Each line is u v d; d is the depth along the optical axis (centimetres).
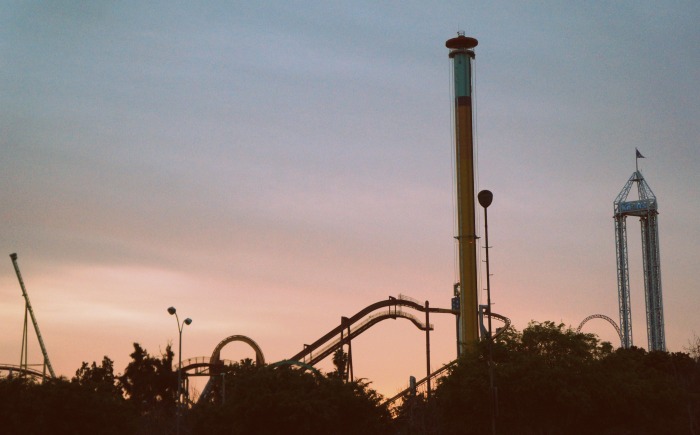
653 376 11631
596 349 10919
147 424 13400
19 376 10469
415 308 16838
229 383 13562
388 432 11288
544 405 9862
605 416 10362
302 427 10056
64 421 9712
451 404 10225
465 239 17925
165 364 18825
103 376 18612
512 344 10500
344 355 16762
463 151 18275
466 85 18525
